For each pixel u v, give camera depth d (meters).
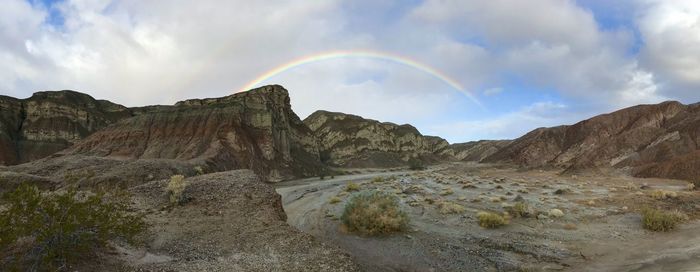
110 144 85.19
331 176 103.31
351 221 23.20
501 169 100.06
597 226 22.95
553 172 80.75
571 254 17.53
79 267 10.03
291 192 54.81
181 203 20.75
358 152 164.25
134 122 92.25
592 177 64.94
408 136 198.12
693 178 50.69
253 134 95.12
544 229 22.58
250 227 17.36
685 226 21.23
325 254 14.10
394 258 17.50
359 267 14.19
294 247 14.74
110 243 12.40
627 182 53.34
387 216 22.84
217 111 93.75
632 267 15.00
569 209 28.98
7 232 8.95
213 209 20.03
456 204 31.02
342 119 188.12
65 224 9.95
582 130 102.81
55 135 103.00
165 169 42.22
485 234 21.78
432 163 185.00
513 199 35.22
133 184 35.34
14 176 27.41
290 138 118.75
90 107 124.00
